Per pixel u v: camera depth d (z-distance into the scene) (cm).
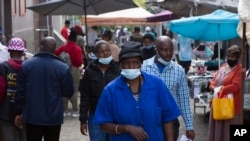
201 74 1483
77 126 1285
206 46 1942
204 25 1188
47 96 790
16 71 848
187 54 1977
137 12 2359
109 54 796
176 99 710
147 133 515
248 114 934
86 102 802
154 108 519
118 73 802
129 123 515
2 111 852
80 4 1288
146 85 524
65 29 2553
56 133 808
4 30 1952
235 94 890
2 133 873
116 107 519
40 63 796
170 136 534
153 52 1224
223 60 1591
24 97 798
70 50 1379
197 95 1344
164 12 2267
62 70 801
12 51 855
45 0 2841
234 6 1413
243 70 775
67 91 806
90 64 809
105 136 794
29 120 788
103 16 2345
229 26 1193
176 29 1236
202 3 1439
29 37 2500
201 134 1200
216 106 879
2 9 1839
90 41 2364
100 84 794
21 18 2272
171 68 704
